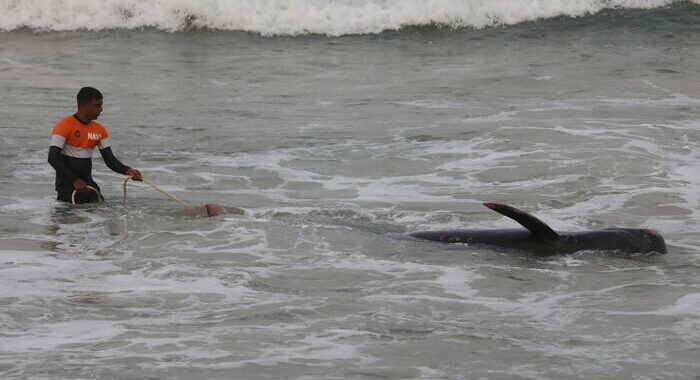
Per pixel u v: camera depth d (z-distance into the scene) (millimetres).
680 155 54344
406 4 97500
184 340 28062
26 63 84312
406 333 28734
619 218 42656
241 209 43531
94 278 34188
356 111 67500
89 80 78000
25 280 33781
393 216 43062
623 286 33438
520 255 37062
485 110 67125
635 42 89688
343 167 53062
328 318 30016
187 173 52000
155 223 41938
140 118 65375
